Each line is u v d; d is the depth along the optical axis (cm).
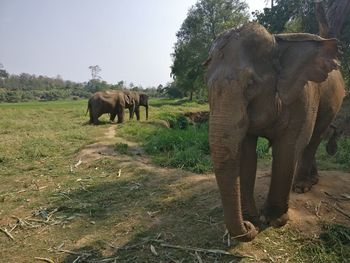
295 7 1670
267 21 1762
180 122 1945
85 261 400
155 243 428
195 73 4631
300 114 402
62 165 831
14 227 492
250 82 332
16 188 666
